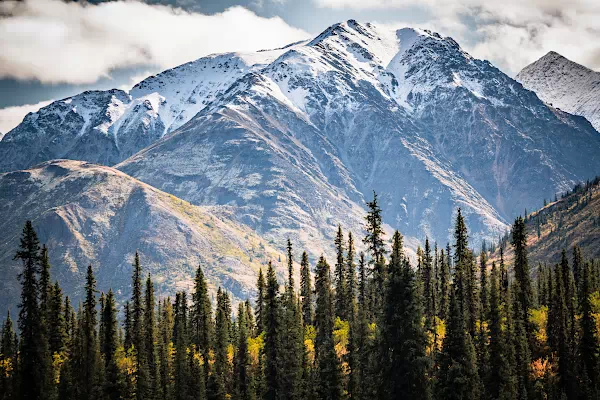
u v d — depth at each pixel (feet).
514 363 600.39
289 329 603.67
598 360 629.92
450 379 498.28
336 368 556.92
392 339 462.19
